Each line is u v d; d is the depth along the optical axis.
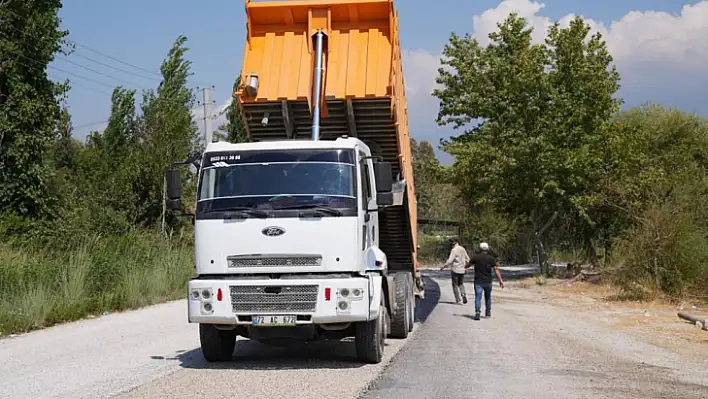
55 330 15.14
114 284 20.58
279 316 9.76
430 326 15.98
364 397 8.14
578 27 31.81
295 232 9.96
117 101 39.03
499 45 34.09
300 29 13.16
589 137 31.61
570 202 32.53
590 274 32.72
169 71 38.31
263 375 9.67
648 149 36.69
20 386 8.93
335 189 10.16
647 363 11.27
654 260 23.48
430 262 52.59
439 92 34.84
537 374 9.86
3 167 27.88
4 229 24.59
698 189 26.42
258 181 10.27
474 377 9.53
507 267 48.06
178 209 10.48
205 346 10.68
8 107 27.97
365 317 9.78
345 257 9.93
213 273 10.07
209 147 10.59
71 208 31.41
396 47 13.04
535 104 31.83
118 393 8.40
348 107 12.66
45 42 29.00
